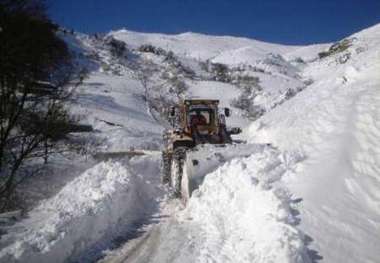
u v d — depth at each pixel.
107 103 35.66
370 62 11.62
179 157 9.46
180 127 11.43
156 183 11.38
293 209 5.74
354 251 4.79
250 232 5.68
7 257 5.13
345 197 5.87
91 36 83.38
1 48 11.59
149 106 40.88
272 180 6.80
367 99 8.84
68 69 15.58
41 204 8.36
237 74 80.50
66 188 9.22
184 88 60.41
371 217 5.38
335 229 5.20
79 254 5.95
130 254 5.93
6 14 11.58
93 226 6.55
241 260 5.05
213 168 8.38
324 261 4.64
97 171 10.37
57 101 14.49
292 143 9.09
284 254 4.63
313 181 6.40
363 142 7.14
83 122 23.95
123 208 7.83
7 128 11.96
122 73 62.06
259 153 8.00
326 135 8.23
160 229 6.98
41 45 12.64
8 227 6.48
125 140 21.59
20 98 13.07
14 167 11.86
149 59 81.06
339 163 6.74
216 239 5.98
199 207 7.46
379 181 6.02
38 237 5.75
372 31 107.00
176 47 194.62
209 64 93.19
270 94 60.16
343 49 105.12
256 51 157.62
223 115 11.23
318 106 10.45
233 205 6.74
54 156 15.13
